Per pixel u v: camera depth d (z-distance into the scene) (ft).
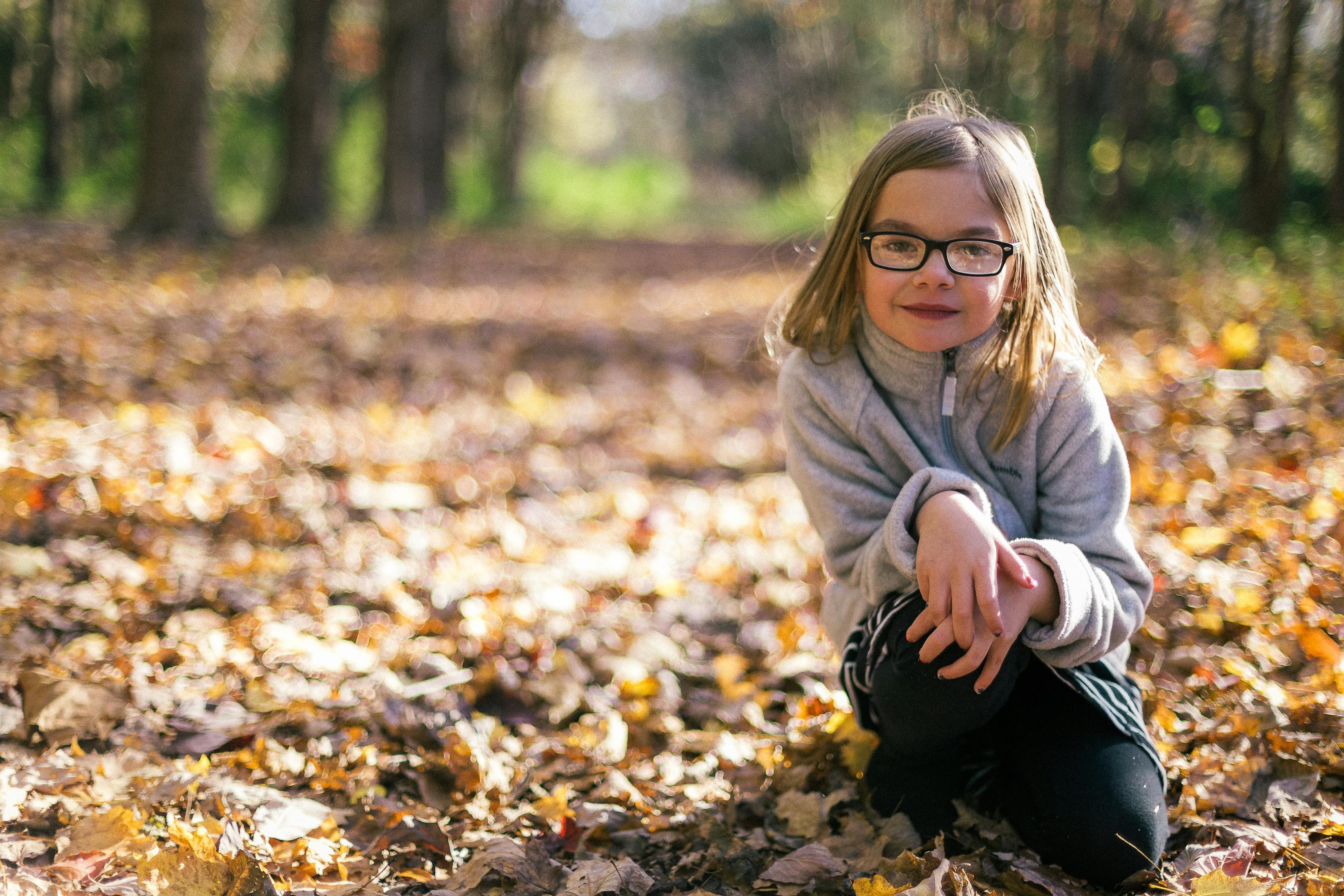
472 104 108.17
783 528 13.20
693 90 185.98
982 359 5.96
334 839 6.29
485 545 12.37
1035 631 5.54
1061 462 6.05
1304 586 9.11
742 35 161.58
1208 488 11.82
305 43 54.13
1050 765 5.87
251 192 75.25
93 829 5.85
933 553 5.44
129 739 7.18
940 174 5.59
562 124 162.40
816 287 6.17
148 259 34.47
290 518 12.14
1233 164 47.42
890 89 101.50
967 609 5.27
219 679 8.29
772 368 7.32
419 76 63.52
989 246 5.62
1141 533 10.78
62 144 65.67
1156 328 20.44
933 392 6.09
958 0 64.95
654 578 11.50
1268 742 6.98
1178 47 48.19
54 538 10.68
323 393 18.71
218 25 80.23
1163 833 5.68
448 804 6.86
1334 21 39.60
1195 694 7.84
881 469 6.24
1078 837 5.68
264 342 22.17
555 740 7.88
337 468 14.39
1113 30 49.19
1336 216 35.68
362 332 24.72
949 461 6.14
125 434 14.06
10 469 11.60
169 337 21.24
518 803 6.96
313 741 7.39
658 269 50.21
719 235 89.20
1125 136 48.14
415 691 8.22
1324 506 10.55
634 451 16.99
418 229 63.72
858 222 5.90
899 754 6.39
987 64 61.82
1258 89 37.14
